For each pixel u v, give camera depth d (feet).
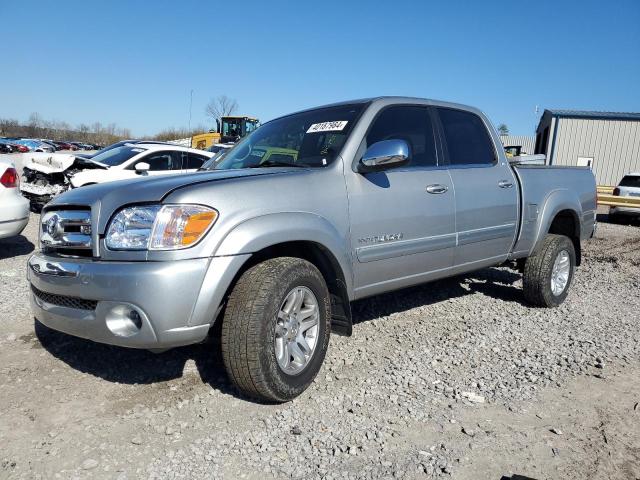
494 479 7.78
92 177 32.19
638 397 10.66
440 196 13.17
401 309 16.43
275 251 10.59
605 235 39.45
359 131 11.93
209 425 9.12
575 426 9.41
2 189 20.68
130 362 11.68
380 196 11.75
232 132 96.27
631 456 8.50
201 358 11.94
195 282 8.75
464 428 9.17
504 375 11.53
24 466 7.86
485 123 15.72
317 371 10.50
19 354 11.99
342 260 10.87
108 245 9.08
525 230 16.02
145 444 8.52
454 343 13.44
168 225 8.81
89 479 7.59
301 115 13.91
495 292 18.90
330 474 7.80
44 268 9.82
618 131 84.02
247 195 9.59
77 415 9.39
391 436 8.89
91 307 9.26
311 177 10.73
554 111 87.40
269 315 9.28
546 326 15.15
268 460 8.13
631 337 14.46
